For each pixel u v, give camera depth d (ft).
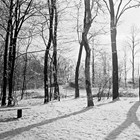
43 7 49.60
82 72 101.40
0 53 67.26
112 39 50.34
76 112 32.14
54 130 21.63
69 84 126.82
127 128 20.84
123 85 112.37
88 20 39.47
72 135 19.51
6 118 29.76
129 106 34.96
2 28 50.67
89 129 21.39
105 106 36.86
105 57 72.59
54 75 64.34
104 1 50.88
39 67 92.07
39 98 84.94
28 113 33.60
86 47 39.34
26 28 48.19
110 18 50.55
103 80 67.15
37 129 22.38
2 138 19.48
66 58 75.72
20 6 49.96
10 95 48.96
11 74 49.44
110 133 19.49
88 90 39.04
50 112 33.68
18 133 21.06
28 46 69.15
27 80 102.68
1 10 45.57
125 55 107.96
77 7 55.52
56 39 55.16
